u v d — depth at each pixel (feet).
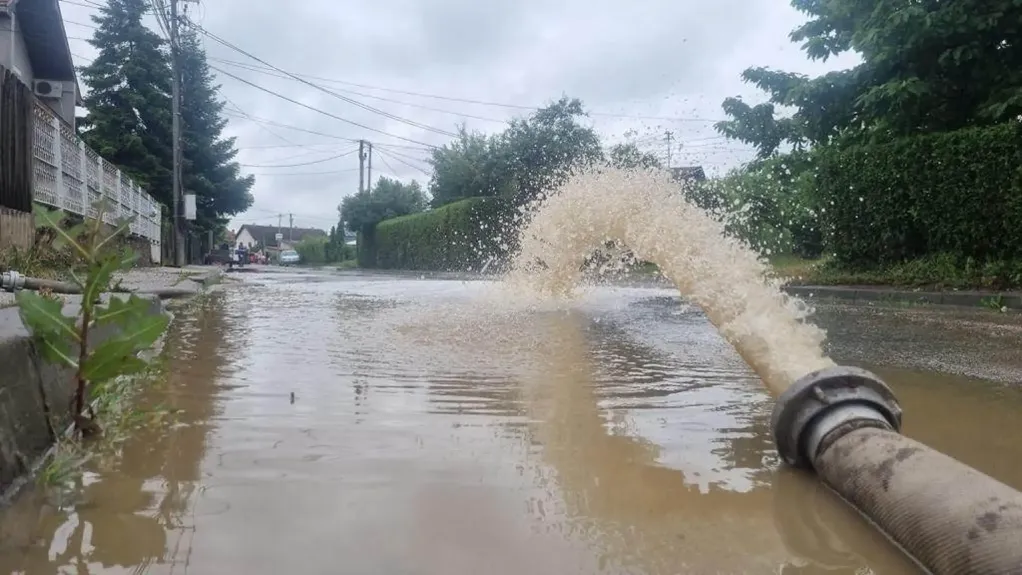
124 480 6.00
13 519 5.19
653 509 5.72
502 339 14.48
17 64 60.44
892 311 24.53
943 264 33.53
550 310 20.27
